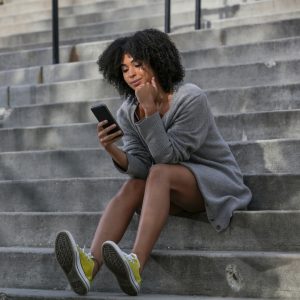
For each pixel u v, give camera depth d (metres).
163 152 4.11
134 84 4.22
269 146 4.87
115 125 4.09
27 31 9.59
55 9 7.25
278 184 4.53
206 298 3.96
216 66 6.08
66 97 6.70
